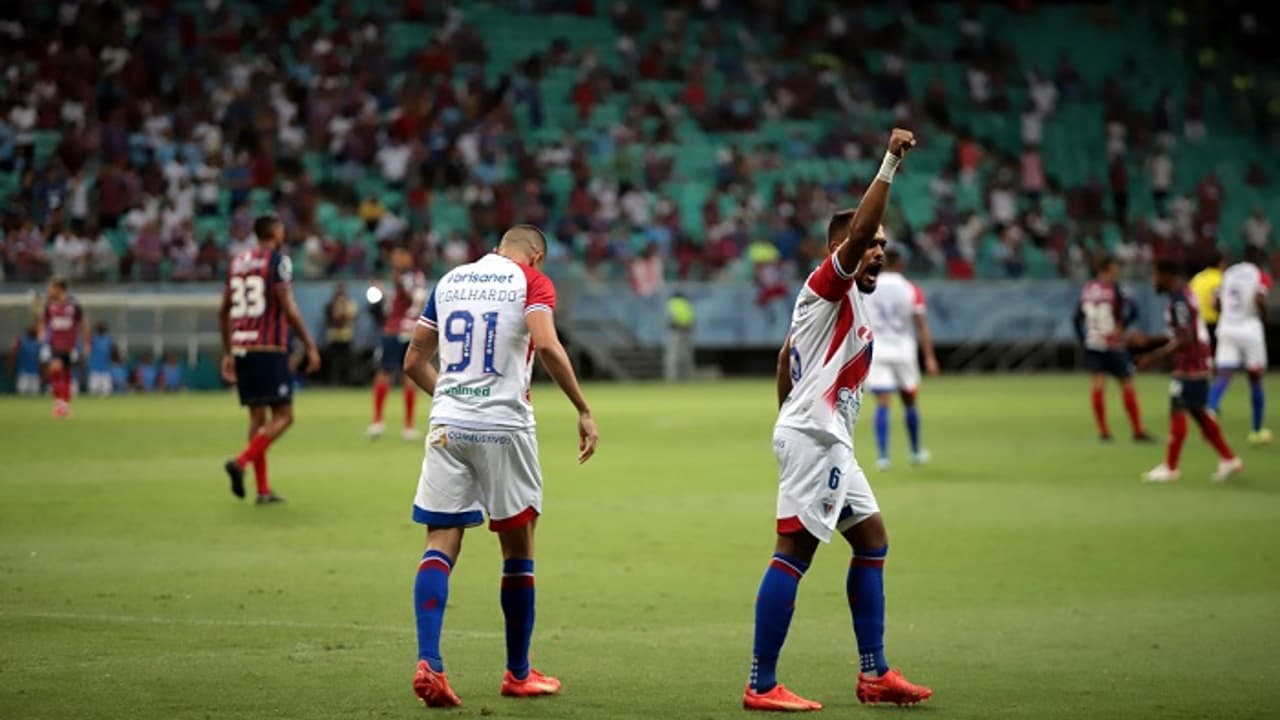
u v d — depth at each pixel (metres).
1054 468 63.16
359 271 131.12
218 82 148.50
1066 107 178.25
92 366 118.06
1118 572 38.19
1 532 43.59
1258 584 36.56
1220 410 94.69
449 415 24.75
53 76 141.88
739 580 36.59
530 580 25.03
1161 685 25.89
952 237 154.38
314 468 61.72
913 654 28.58
